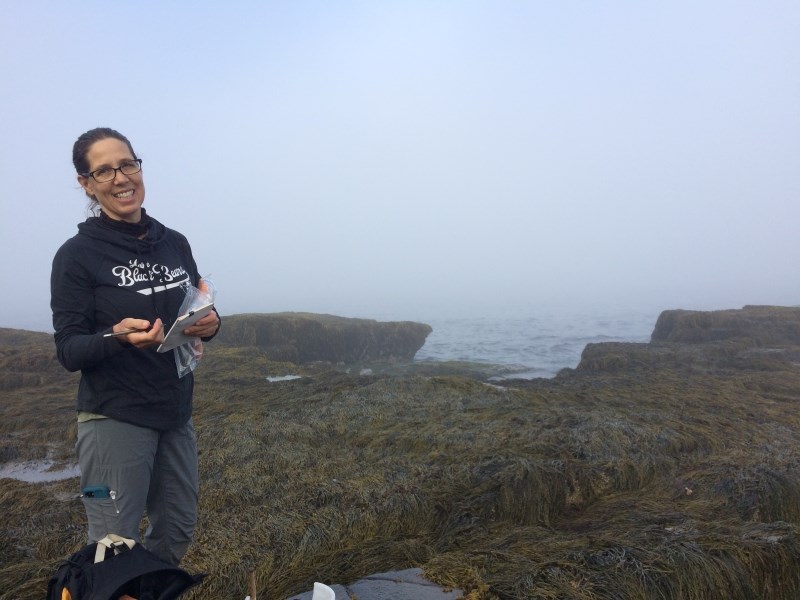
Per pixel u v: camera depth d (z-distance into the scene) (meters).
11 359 13.59
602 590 3.47
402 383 9.90
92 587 1.86
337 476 5.71
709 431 6.95
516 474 5.38
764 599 3.86
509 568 3.67
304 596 3.38
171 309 2.62
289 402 9.00
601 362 13.55
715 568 3.79
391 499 5.09
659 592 3.59
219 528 4.62
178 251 2.86
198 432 7.38
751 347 15.38
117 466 2.46
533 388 10.16
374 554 4.30
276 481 5.63
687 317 18.59
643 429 6.84
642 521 4.68
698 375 11.38
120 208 2.50
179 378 2.66
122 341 2.29
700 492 5.36
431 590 3.40
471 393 9.28
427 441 6.70
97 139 2.44
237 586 3.98
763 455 6.04
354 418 7.87
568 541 4.12
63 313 2.40
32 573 4.00
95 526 2.45
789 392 9.83
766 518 5.03
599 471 5.75
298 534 4.54
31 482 6.19
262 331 19.39
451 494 5.24
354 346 20.62
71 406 9.64
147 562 1.99
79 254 2.43
